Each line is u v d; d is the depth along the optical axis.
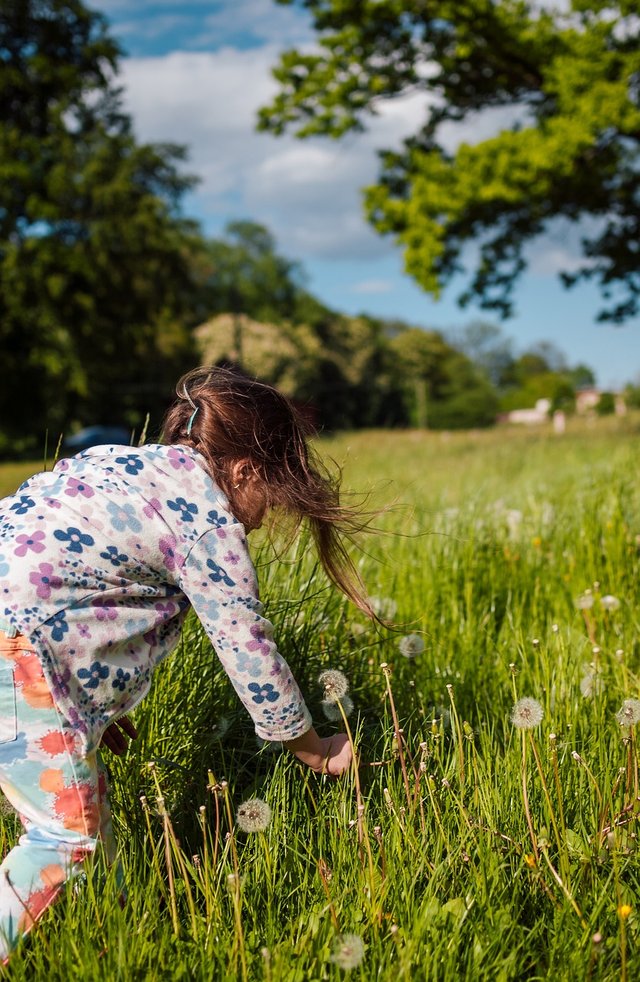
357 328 74.31
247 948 1.69
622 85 15.57
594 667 2.59
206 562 1.89
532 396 97.31
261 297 76.00
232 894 1.76
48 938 1.70
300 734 1.99
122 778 2.18
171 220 38.62
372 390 73.25
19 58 31.70
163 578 1.92
